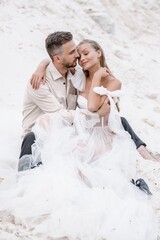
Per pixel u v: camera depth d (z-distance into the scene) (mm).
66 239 4352
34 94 5523
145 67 10969
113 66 10398
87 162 5184
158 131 7992
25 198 4633
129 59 11086
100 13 12062
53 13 11352
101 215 4488
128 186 5004
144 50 11945
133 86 9836
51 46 5473
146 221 4512
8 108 7277
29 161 5090
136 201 4695
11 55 9195
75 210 4500
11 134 6113
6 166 5441
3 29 9992
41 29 10469
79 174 4996
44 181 4730
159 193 5316
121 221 4461
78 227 4398
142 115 8531
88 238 4363
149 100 9398
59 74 5574
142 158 5914
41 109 5656
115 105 5469
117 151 5312
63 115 5402
